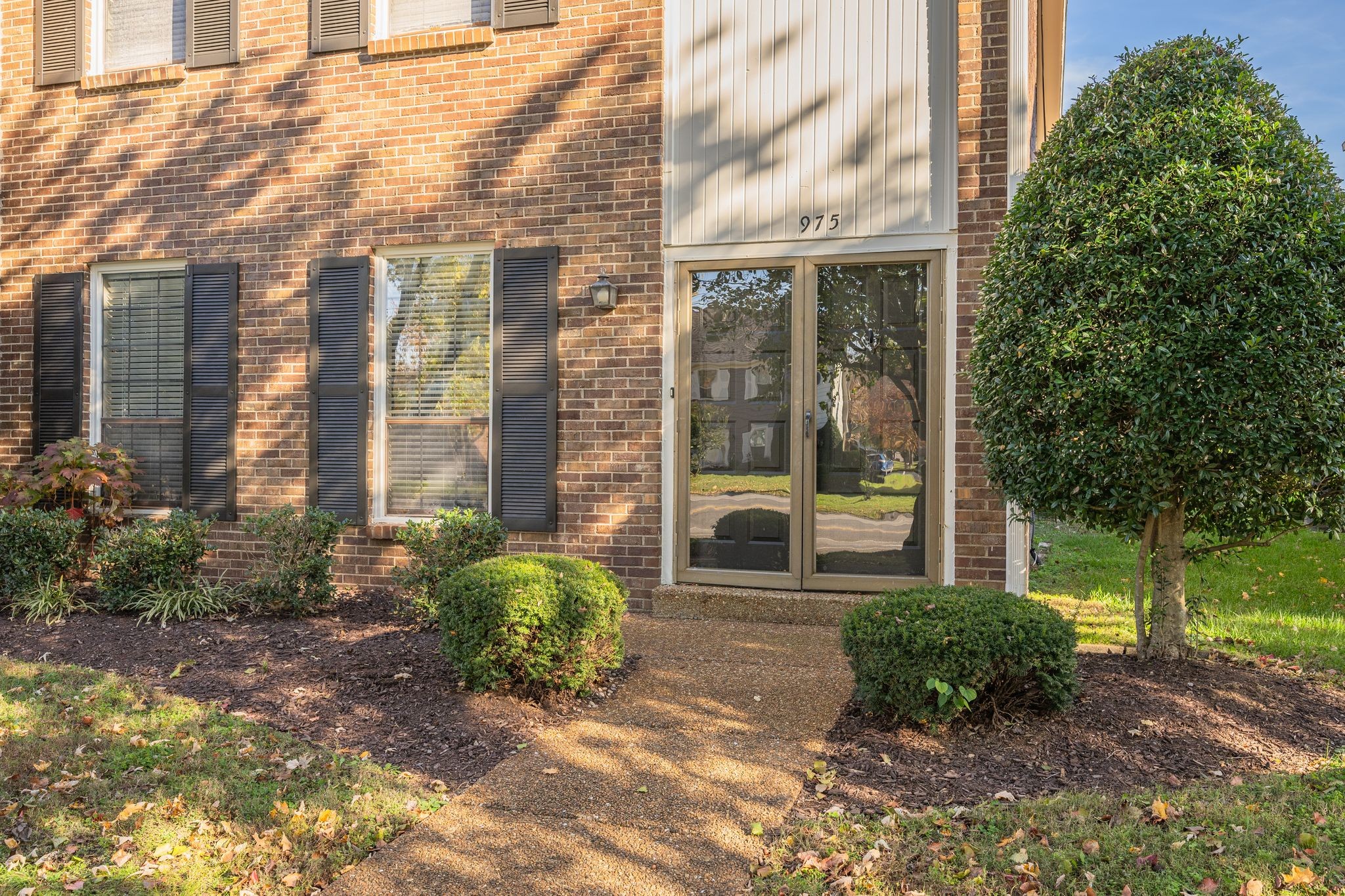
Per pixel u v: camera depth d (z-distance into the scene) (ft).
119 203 26.20
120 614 21.62
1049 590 24.71
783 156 21.33
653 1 22.04
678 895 9.38
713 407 21.99
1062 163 15.48
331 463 24.34
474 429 24.03
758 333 21.71
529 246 22.93
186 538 21.77
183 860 10.25
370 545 24.12
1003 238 16.26
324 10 24.23
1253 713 14.03
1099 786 11.64
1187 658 16.38
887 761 12.60
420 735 13.80
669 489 21.95
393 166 23.93
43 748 13.32
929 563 20.43
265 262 24.93
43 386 26.76
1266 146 14.43
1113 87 15.44
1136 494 14.65
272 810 11.33
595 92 22.47
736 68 21.59
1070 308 14.56
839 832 10.59
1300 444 13.82
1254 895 8.96
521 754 13.08
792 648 18.38
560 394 22.70
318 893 9.56
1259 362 13.47
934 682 12.85
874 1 20.80
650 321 22.06
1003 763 12.41
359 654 17.66
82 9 26.48
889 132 20.71
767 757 12.85
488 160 23.21
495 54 23.13
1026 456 15.16
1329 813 10.66
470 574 15.39
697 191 21.85
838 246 20.99
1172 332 13.85
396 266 24.48
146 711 14.93
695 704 15.08
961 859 9.86
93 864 10.15
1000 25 19.80
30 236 27.07
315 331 24.35
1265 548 29.04
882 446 20.93
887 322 20.92
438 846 10.46
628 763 12.71
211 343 25.31
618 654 16.16
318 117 24.45
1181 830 10.35
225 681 16.38
